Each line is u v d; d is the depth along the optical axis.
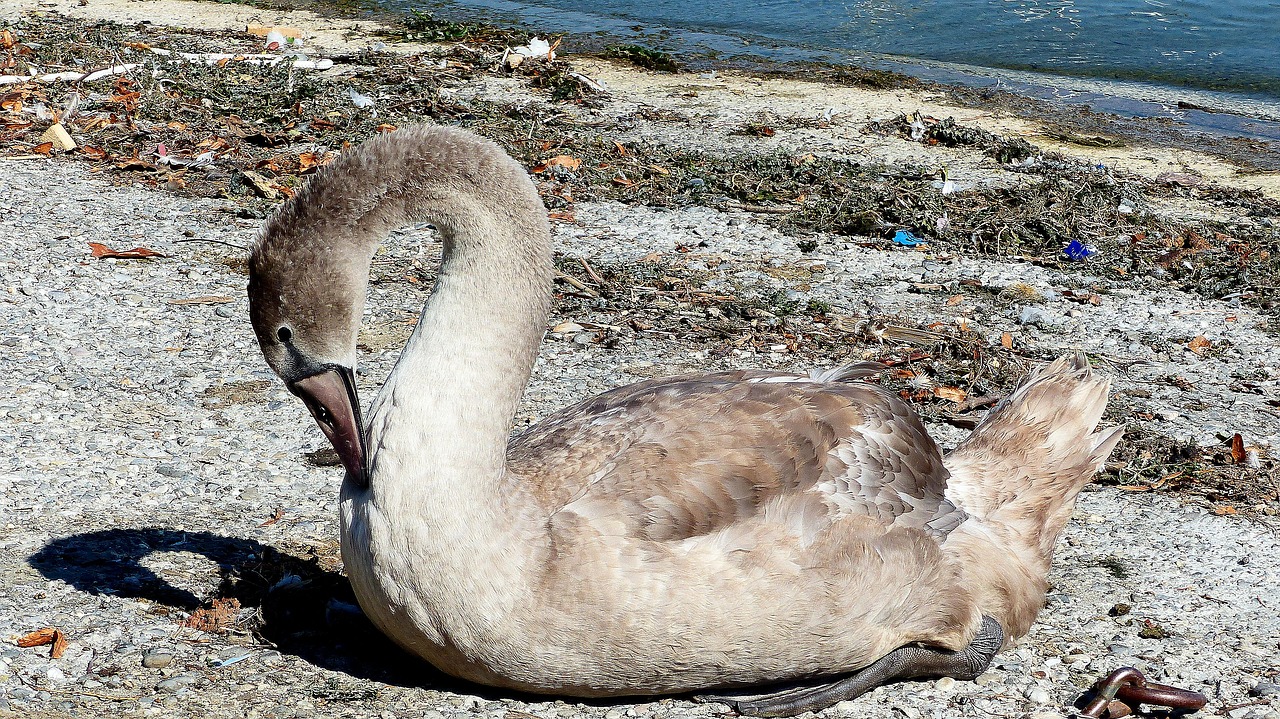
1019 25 20.19
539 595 3.60
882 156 12.37
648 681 3.80
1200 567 5.22
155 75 13.27
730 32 19.25
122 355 6.83
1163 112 15.21
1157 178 12.16
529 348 3.76
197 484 5.43
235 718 3.75
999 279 9.07
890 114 14.33
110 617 4.27
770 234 9.75
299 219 3.73
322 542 4.96
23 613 4.25
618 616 3.63
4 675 3.87
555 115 13.12
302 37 16.73
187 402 6.29
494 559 3.58
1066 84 16.53
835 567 3.87
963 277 9.07
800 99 14.83
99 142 10.98
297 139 11.41
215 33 16.58
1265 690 4.27
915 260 9.39
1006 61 17.86
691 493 3.78
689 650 3.72
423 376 3.62
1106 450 4.82
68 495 5.21
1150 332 8.25
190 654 4.09
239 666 4.05
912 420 4.48
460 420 3.57
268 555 4.78
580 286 8.30
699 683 3.87
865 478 4.11
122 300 7.62
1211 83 16.83
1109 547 5.38
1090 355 7.76
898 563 4.02
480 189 3.68
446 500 3.54
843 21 20.27
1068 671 4.39
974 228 10.05
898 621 4.07
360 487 3.75
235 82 13.39
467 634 3.65
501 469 3.66
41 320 7.21
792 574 3.79
